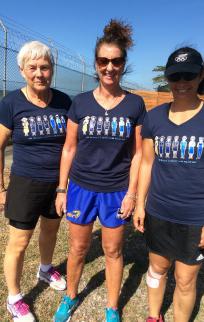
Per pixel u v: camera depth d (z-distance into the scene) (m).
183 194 2.14
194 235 2.18
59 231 4.06
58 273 3.13
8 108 2.42
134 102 2.34
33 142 2.45
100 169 2.40
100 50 2.25
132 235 4.16
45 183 2.53
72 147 2.50
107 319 2.66
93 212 2.50
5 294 2.93
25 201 2.50
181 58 1.97
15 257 2.60
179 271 2.31
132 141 2.43
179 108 2.09
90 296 3.02
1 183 2.62
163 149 2.13
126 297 3.03
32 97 2.45
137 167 2.44
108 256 2.59
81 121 2.36
